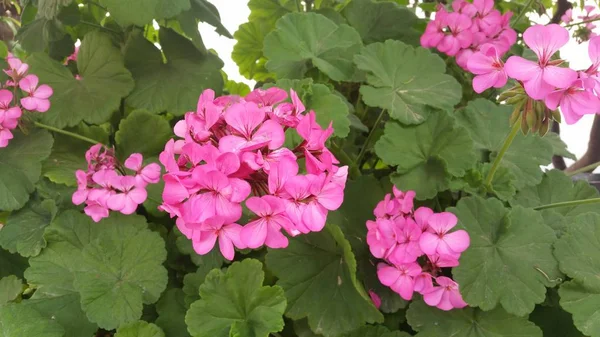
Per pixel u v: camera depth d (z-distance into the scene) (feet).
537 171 1.34
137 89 1.39
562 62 0.84
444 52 1.46
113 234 1.20
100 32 1.39
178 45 1.45
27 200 1.28
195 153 0.79
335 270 1.14
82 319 1.15
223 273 1.06
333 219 1.21
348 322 1.09
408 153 1.26
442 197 1.32
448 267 1.13
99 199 1.13
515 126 1.08
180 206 0.80
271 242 0.82
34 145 1.31
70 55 1.58
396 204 1.12
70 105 1.34
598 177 1.90
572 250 1.07
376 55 1.39
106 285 1.14
